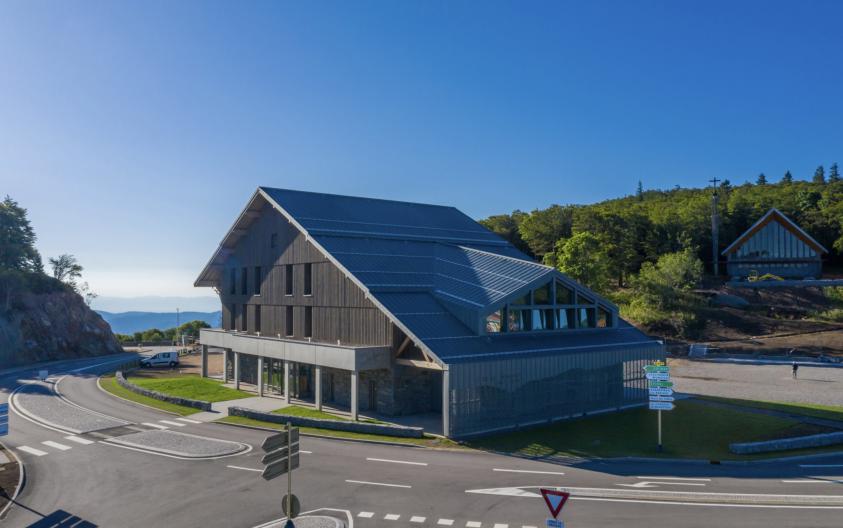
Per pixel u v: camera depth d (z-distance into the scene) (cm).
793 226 8925
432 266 3884
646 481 2108
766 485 2064
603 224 8844
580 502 1853
